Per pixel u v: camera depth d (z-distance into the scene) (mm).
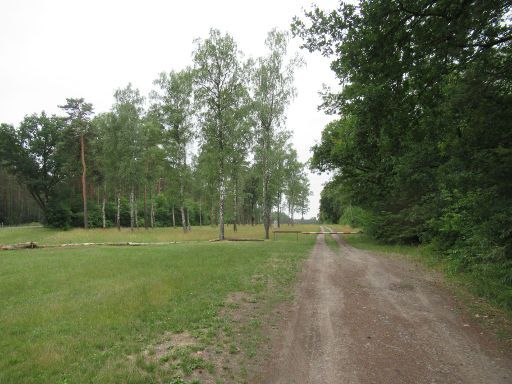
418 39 5609
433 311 6828
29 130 47062
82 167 43938
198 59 25891
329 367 4488
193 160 35156
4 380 3930
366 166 21531
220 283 9180
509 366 4434
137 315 6363
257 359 4734
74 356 4570
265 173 29703
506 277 7359
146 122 37750
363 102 6309
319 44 6508
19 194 73625
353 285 9289
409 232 18453
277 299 7867
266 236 29359
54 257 14109
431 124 6695
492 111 6066
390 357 4758
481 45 5738
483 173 6297
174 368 4340
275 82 29094
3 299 7574
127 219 57406
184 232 34344
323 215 83000
